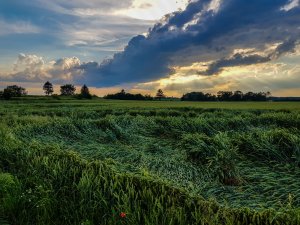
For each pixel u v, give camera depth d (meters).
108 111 29.25
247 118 17.53
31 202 5.93
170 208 5.07
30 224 5.52
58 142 11.35
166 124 15.66
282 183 6.84
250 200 5.86
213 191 6.45
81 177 6.46
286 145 9.05
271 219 4.62
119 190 5.71
